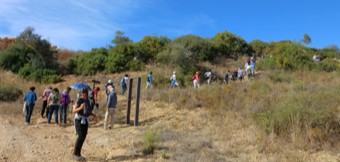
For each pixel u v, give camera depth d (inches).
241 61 1291.8
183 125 469.7
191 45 1280.8
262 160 317.4
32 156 333.7
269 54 1360.7
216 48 1325.0
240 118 470.0
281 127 395.9
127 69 1152.2
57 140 412.2
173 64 1162.0
